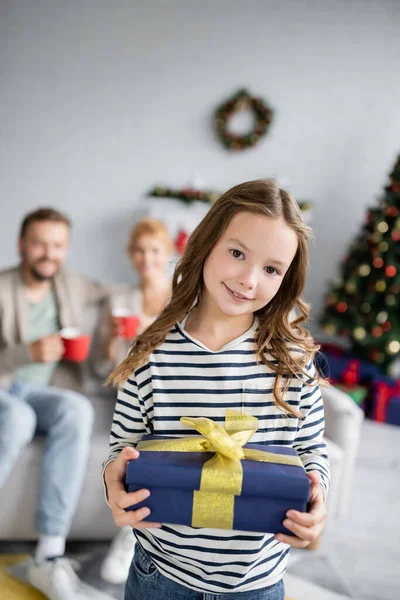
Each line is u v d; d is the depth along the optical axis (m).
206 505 0.77
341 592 1.81
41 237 2.07
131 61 4.53
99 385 2.30
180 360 0.91
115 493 0.79
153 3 4.47
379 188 4.61
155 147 4.64
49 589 1.62
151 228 2.38
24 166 4.62
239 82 4.57
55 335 2.01
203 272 0.93
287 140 4.61
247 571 0.88
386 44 4.47
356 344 4.11
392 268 3.86
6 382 1.97
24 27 4.45
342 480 2.14
